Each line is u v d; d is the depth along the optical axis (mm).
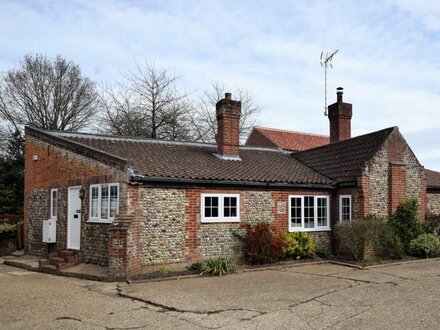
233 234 15180
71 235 15805
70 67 37656
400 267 14430
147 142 18953
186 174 14375
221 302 9297
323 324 7668
